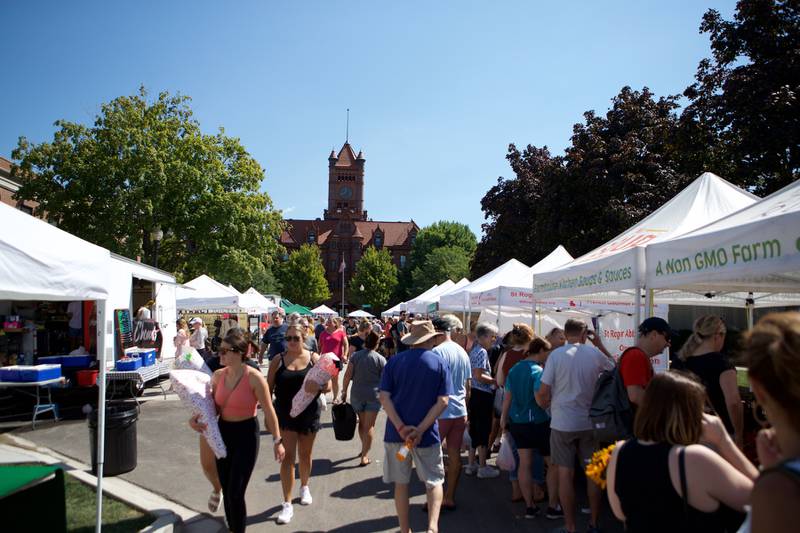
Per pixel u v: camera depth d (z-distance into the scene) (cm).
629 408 432
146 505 551
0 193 2845
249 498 601
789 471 133
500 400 673
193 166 3050
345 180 11206
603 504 572
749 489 199
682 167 1894
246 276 3150
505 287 1089
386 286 8581
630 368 433
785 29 1548
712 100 1600
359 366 740
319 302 8506
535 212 2866
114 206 2686
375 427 1042
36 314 1464
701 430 221
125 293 1480
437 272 7300
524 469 539
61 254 427
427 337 455
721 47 1662
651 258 486
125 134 2819
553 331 658
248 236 3238
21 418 1028
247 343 471
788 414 143
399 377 451
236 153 3347
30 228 430
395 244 11006
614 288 561
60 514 388
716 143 1641
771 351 144
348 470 715
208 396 461
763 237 341
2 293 427
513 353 629
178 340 1399
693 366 410
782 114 1419
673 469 211
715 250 391
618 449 235
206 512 553
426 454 446
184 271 3344
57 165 2783
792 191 404
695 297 835
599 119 2383
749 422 468
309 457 573
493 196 3150
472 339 800
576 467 606
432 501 442
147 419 1044
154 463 742
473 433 671
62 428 940
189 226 3009
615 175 2138
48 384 972
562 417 477
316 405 557
